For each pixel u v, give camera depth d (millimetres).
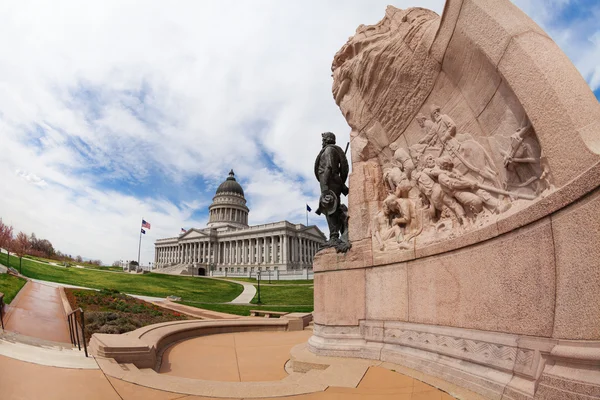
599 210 3344
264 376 6668
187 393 4695
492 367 4617
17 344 6832
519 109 4688
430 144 6703
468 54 5418
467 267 5320
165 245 136000
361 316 7582
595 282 3316
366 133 8742
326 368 6336
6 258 48562
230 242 120625
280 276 86750
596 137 3607
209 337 11500
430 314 6031
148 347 6742
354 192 8594
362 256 7836
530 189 4586
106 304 20672
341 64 9422
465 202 5664
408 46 6828
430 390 4828
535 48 4277
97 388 4680
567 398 3287
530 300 4172
